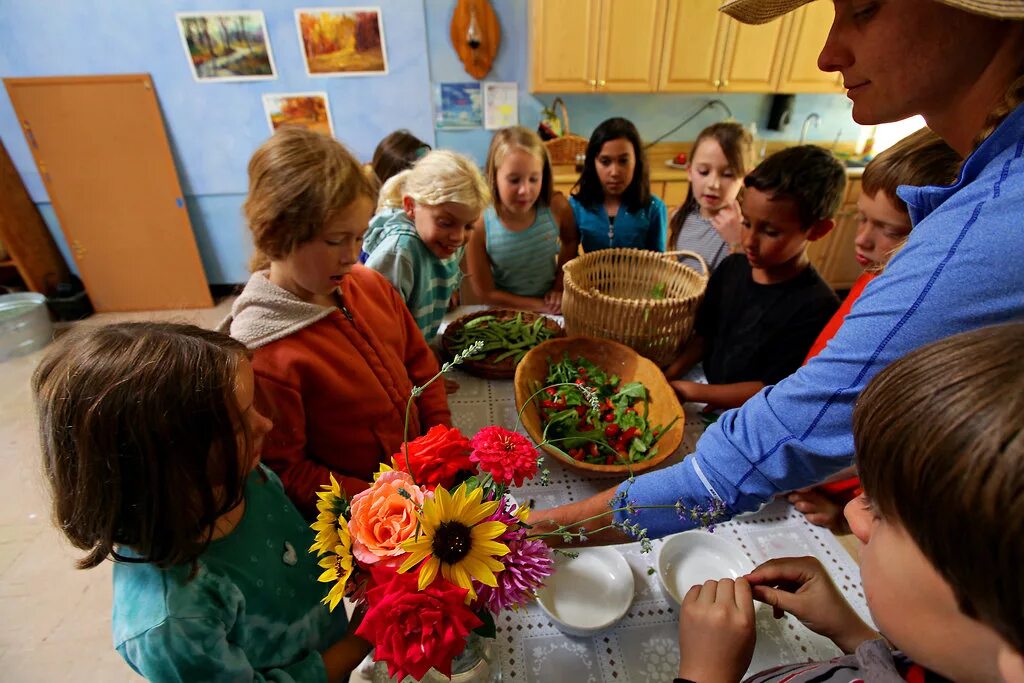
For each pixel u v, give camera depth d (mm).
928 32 415
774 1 637
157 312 3697
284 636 644
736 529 803
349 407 851
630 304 1107
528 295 1920
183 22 3010
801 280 1103
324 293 804
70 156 3244
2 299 2986
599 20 2889
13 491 1933
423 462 515
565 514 666
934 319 432
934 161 777
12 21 2895
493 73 3334
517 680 604
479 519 443
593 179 1992
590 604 687
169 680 503
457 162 1178
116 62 3072
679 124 3639
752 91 3170
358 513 450
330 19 3082
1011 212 396
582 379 1052
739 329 1170
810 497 847
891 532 321
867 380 479
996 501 239
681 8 2885
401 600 387
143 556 491
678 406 936
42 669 1425
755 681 460
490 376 1219
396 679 596
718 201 1685
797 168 973
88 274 3574
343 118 3391
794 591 625
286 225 691
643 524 646
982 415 252
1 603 1588
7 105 3098
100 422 445
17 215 3262
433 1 3098
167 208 3465
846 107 3633
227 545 588
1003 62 409
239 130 3352
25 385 2557
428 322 1340
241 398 535
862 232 941
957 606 285
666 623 672
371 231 1366
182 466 473
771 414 558
